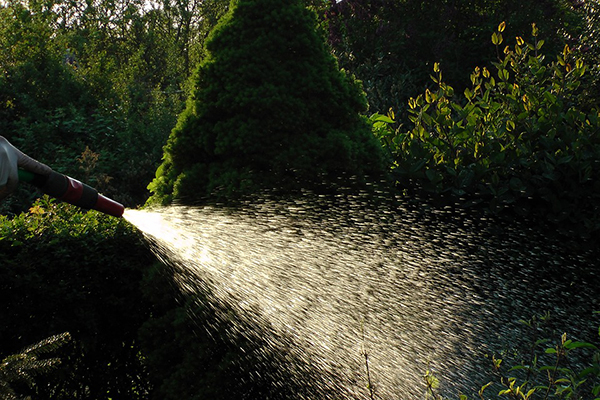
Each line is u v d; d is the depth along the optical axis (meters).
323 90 4.11
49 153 11.30
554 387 3.13
